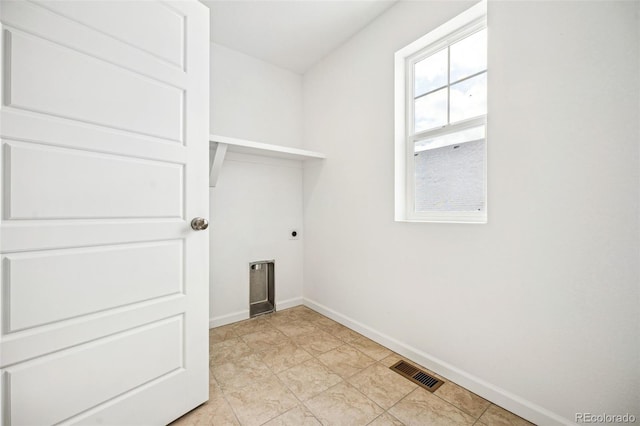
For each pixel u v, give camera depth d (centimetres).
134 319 115
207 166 141
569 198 119
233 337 219
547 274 125
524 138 132
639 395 103
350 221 236
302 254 297
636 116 103
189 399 134
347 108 238
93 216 104
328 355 191
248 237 260
